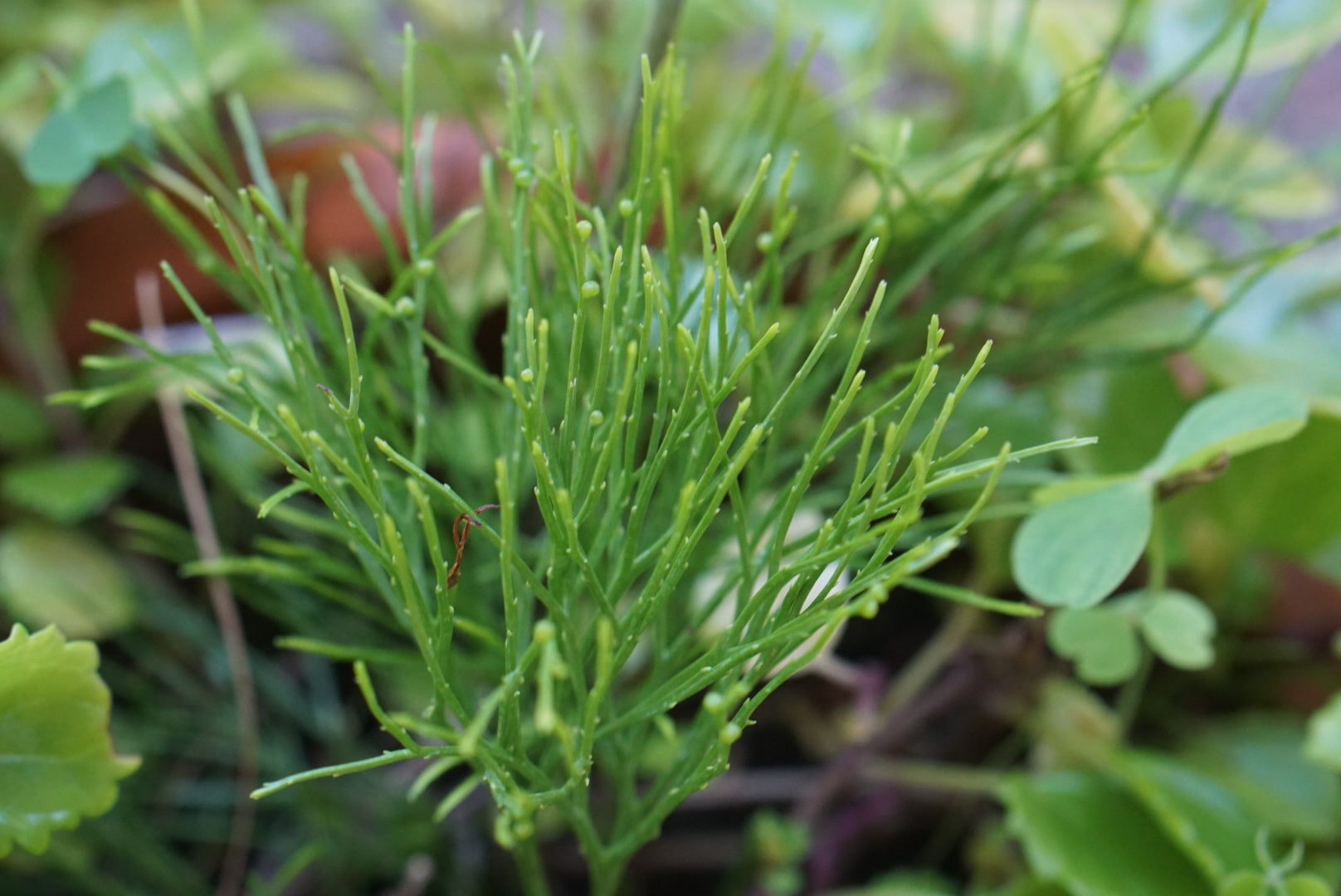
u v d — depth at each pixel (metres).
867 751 0.46
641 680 0.42
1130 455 0.44
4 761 0.35
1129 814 0.43
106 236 0.51
